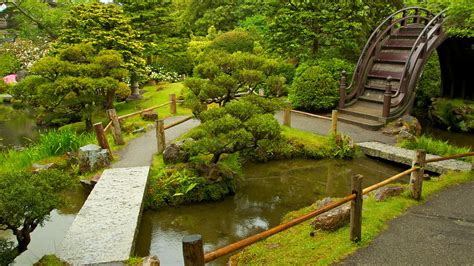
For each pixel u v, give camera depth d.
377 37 14.27
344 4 14.37
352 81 13.66
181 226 6.72
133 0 18.16
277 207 7.43
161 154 9.09
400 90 12.55
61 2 25.47
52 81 11.87
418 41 12.70
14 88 11.86
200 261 2.78
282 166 9.57
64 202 4.87
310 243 4.96
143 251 5.88
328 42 15.43
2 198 4.19
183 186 7.46
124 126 11.86
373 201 6.09
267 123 7.28
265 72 9.88
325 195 8.02
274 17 14.98
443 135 13.77
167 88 18.30
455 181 7.04
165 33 19.38
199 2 28.20
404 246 4.68
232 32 18.59
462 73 15.45
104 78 11.73
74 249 5.03
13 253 4.51
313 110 13.79
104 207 6.29
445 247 4.66
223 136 7.17
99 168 8.52
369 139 10.82
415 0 18.31
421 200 6.14
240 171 8.82
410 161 9.08
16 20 29.06
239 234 6.41
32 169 8.70
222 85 9.04
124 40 14.72
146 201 7.23
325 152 9.99
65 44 14.85
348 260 4.38
